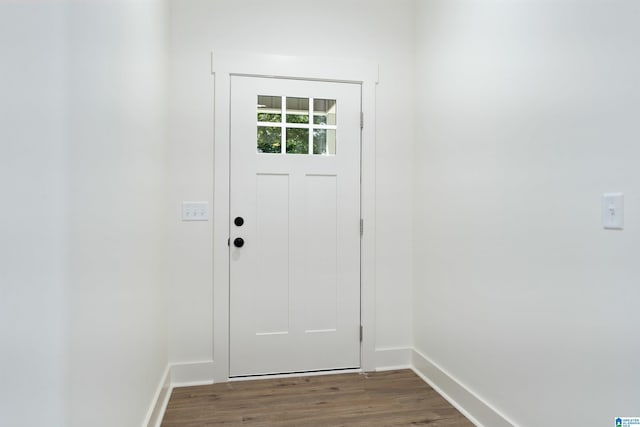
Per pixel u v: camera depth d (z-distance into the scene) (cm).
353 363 252
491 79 180
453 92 213
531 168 154
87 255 99
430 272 237
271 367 241
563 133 138
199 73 232
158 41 193
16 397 73
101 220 110
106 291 115
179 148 229
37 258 78
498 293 174
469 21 198
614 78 118
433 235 234
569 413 135
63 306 85
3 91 70
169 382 221
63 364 85
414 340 257
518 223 161
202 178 232
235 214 237
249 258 238
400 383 232
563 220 138
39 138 79
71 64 90
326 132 252
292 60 244
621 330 116
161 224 205
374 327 253
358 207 254
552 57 143
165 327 217
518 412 160
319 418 190
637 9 111
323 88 250
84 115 98
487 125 183
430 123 239
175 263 228
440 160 227
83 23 97
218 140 234
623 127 115
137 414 152
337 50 251
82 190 96
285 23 244
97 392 107
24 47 75
